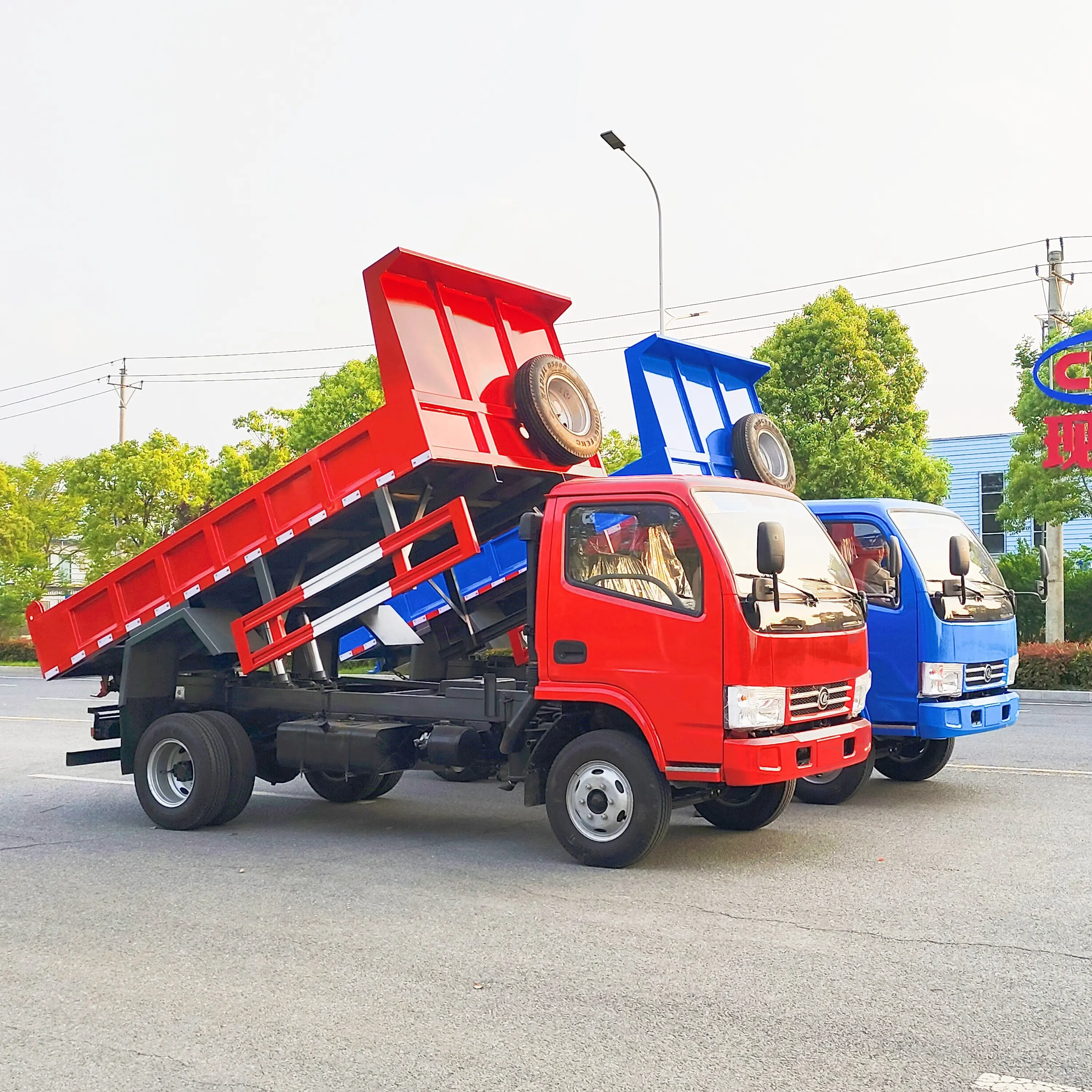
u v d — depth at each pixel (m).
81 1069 4.32
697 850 7.97
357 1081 4.16
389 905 6.63
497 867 7.57
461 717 8.30
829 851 7.92
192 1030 4.69
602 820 7.44
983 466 42.12
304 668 9.41
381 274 8.04
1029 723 15.41
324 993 5.11
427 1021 4.75
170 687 9.69
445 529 8.27
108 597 9.66
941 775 11.16
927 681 9.46
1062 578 24.61
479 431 8.39
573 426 8.95
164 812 9.05
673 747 7.18
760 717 7.07
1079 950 5.62
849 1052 4.38
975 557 10.39
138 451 40.22
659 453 9.88
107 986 5.26
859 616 8.16
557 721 7.81
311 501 8.56
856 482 26.03
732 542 7.32
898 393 26.84
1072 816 9.08
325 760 8.73
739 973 5.32
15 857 8.11
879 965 5.41
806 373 26.97
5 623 44.38
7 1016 4.90
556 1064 4.29
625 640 7.36
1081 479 24.36
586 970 5.38
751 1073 4.20
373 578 8.94
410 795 10.83
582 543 7.61
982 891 6.79
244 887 7.12
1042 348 25.44
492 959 5.56
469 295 8.83
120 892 7.05
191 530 9.15
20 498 46.19
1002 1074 4.17
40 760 13.32
